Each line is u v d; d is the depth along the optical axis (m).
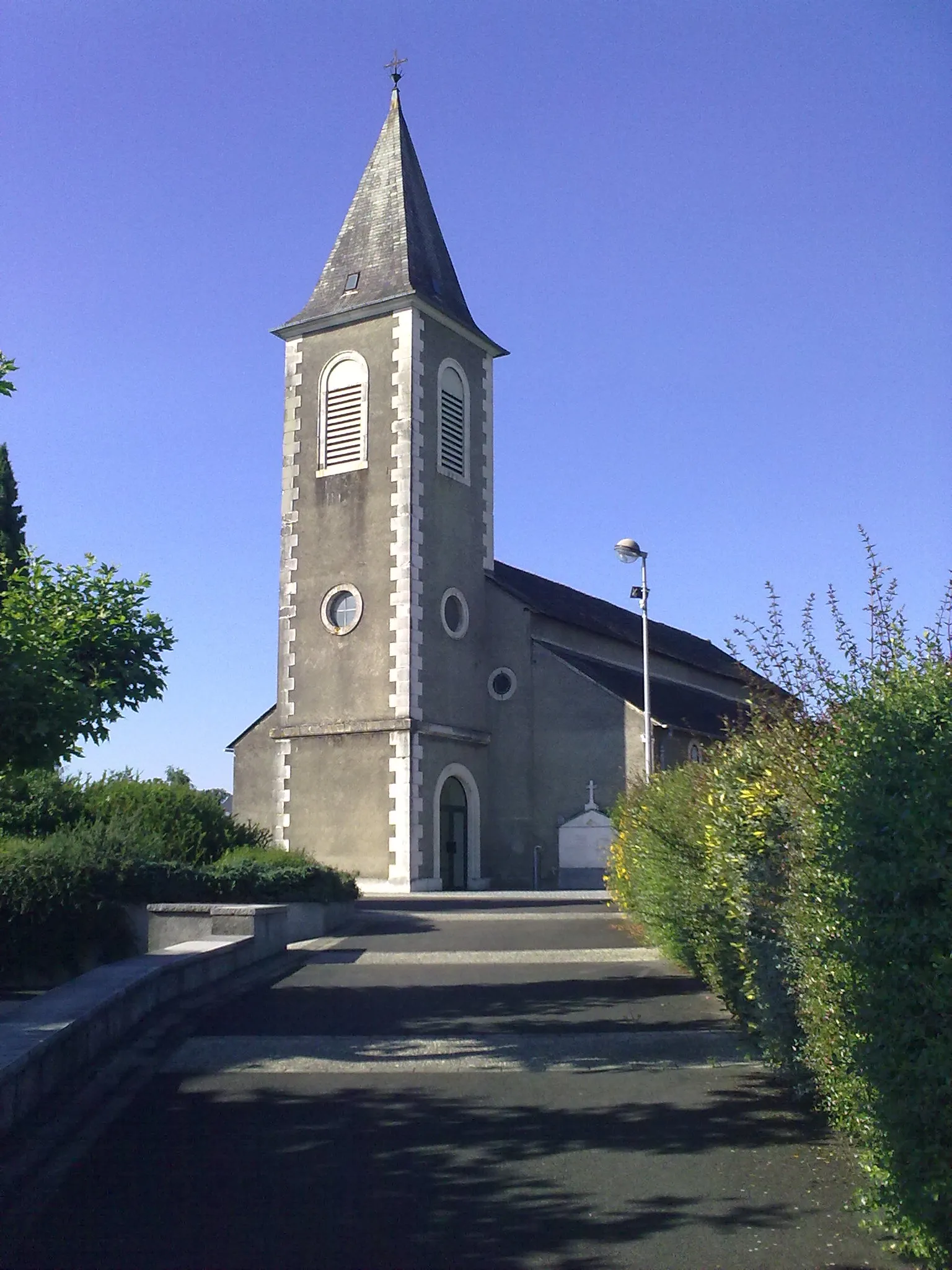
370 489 30.03
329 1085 7.77
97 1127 6.90
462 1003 10.77
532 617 31.59
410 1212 5.52
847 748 5.11
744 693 43.44
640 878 13.28
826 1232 5.16
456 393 31.97
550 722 30.88
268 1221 5.44
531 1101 7.33
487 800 31.11
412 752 28.22
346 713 29.38
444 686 29.91
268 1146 6.51
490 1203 5.61
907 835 4.38
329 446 30.89
